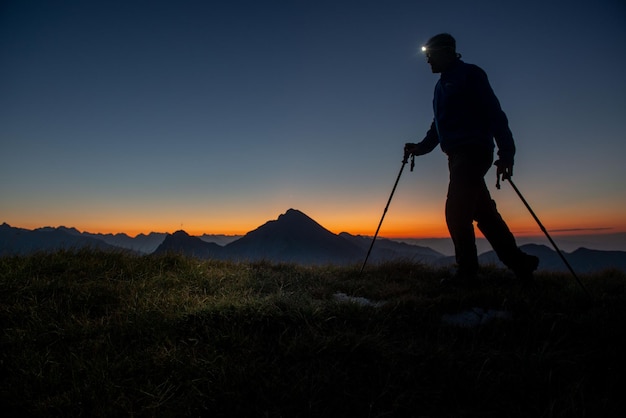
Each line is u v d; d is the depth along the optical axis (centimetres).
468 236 437
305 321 318
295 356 265
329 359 262
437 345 283
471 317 347
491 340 304
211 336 297
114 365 247
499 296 385
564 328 310
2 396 217
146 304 360
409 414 212
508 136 400
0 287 394
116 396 221
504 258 465
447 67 452
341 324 323
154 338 291
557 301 374
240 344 279
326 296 433
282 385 231
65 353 272
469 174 427
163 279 483
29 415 204
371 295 445
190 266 555
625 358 255
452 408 218
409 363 259
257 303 346
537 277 512
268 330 313
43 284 413
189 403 212
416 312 352
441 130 455
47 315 330
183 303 366
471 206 432
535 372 242
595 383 237
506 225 469
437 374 244
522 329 313
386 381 236
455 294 398
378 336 288
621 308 348
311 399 215
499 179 409
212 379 235
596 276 544
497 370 252
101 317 344
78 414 204
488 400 222
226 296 386
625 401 216
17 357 258
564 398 215
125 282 457
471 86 426
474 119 430
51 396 222
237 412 209
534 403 219
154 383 234
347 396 223
